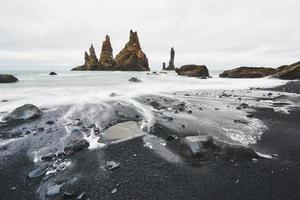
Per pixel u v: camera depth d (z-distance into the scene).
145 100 18.81
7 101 17.92
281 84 33.00
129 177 6.55
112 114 13.84
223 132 10.33
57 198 5.66
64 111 14.71
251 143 8.98
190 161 7.45
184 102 18.08
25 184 6.32
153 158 7.74
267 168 6.90
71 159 7.80
